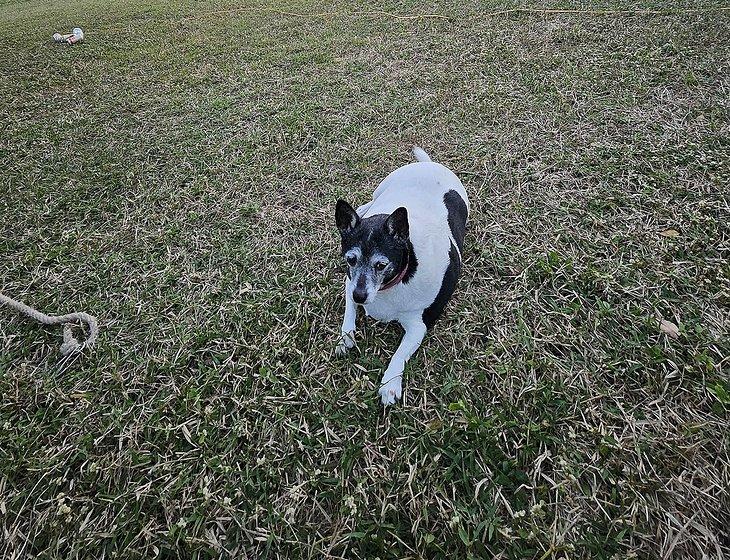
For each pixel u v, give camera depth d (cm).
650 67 179
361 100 187
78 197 148
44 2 450
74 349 103
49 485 82
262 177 150
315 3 322
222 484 81
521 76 188
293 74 215
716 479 75
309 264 119
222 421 89
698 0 228
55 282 120
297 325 105
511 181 138
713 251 109
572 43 208
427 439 83
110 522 78
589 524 73
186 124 183
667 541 70
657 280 104
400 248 90
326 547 73
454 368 94
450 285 98
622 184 131
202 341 103
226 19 309
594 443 81
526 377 91
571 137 152
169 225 135
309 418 89
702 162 133
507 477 78
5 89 225
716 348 91
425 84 193
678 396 85
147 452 86
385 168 149
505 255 115
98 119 192
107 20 329
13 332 109
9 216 143
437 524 75
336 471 82
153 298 114
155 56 252
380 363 96
